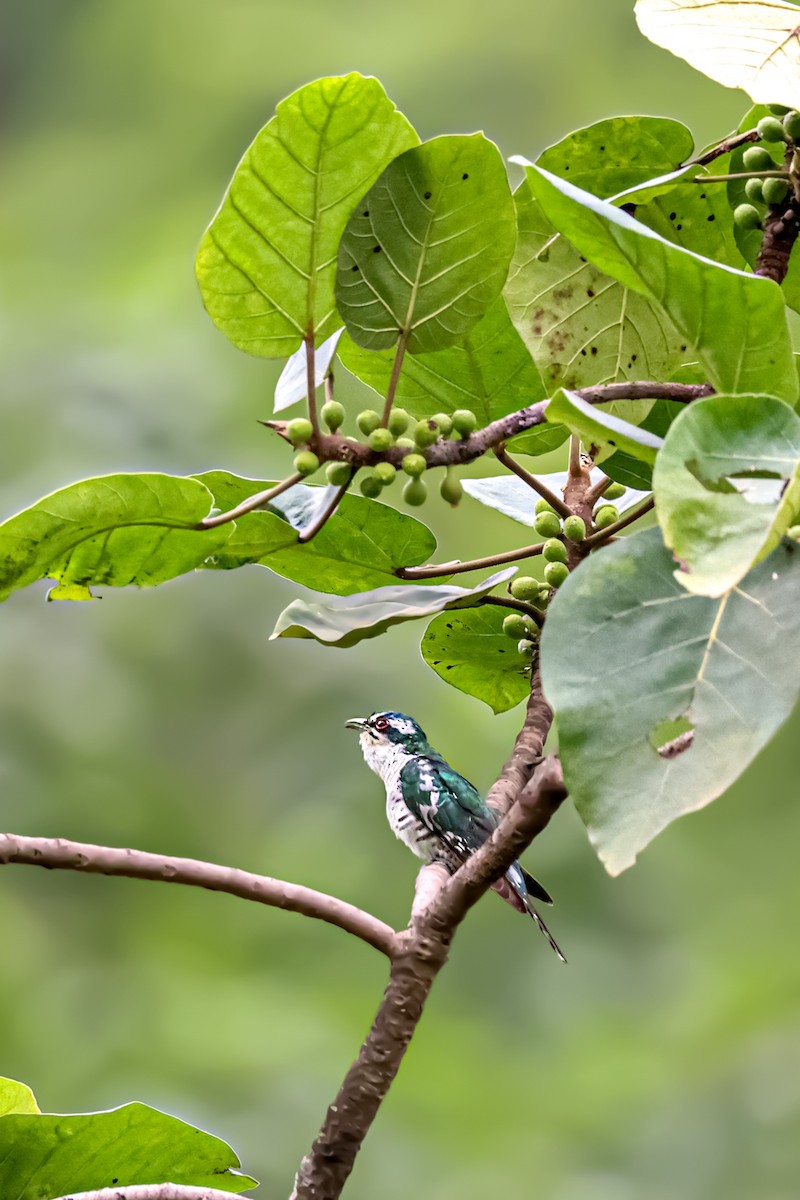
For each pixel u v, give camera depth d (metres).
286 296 3.67
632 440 3.07
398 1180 12.89
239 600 14.38
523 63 18.75
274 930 13.95
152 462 14.05
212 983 13.42
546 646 3.01
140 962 13.54
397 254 3.63
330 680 14.01
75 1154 3.87
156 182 19.23
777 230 3.88
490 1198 12.90
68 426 14.12
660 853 15.73
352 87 3.42
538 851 14.45
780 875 15.74
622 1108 13.72
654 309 4.26
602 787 2.90
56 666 13.80
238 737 13.87
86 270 17.33
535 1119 13.50
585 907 14.56
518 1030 14.03
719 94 18.09
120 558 3.68
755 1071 14.07
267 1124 12.43
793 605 3.02
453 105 18.83
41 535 3.56
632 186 4.40
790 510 2.77
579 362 4.28
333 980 13.73
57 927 13.82
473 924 14.47
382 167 3.55
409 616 3.94
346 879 13.47
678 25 3.64
